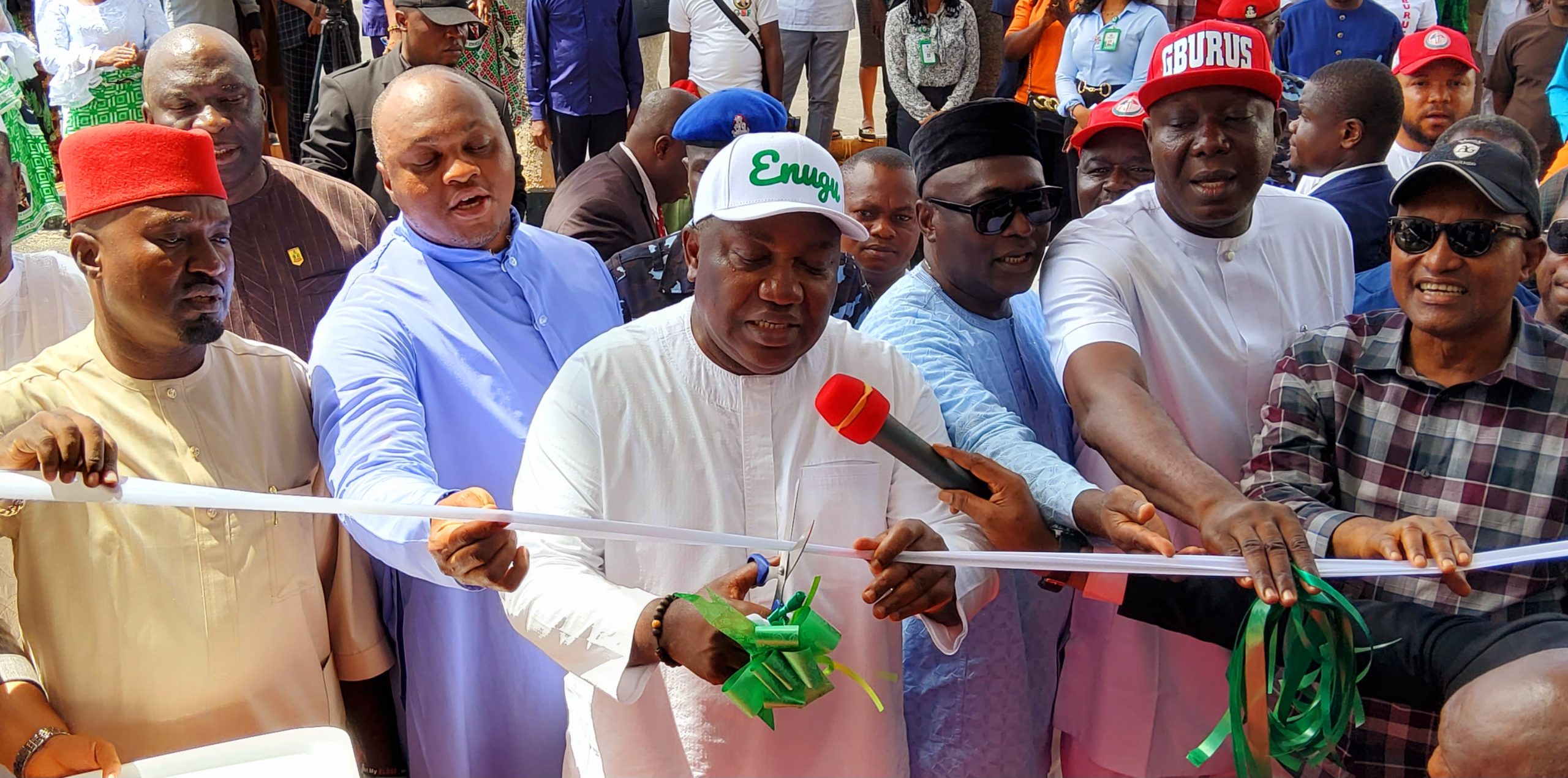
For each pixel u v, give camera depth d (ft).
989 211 7.47
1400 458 6.94
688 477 6.33
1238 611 6.75
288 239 9.86
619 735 6.37
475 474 7.89
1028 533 6.15
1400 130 15.03
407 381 7.48
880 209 10.85
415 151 7.80
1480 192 6.40
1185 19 18.74
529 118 20.57
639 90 20.47
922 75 20.30
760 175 5.82
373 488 6.44
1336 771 7.02
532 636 5.98
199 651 6.33
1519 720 5.05
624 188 12.69
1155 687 7.77
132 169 5.96
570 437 6.28
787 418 6.45
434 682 7.62
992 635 7.45
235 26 20.63
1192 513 6.12
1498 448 6.72
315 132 14.49
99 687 6.22
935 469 5.99
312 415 7.16
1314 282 8.45
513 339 8.18
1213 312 7.93
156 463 6.31
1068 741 8.40
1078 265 7.74
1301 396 7.18
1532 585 6.68
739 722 6.35
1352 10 18.72
